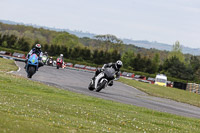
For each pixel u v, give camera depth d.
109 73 55.47
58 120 25.38
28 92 43.44
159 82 188.12
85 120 28.33
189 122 40.72
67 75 98.62
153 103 59.03
